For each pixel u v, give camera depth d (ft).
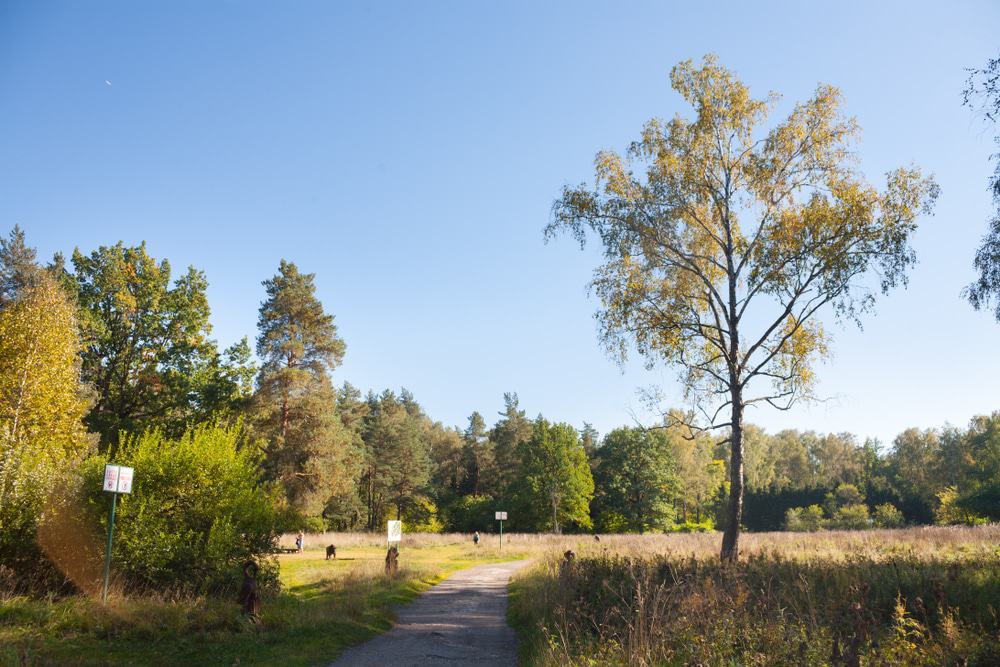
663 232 71.26
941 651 19.21
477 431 347.15
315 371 151.12
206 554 39.91
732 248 71.87
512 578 70.54
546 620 35.29
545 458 233.76
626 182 72.13
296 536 140.15
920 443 336.08
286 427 147.43
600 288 72.08
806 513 254.68
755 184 69.31
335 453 153.07
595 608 32.19
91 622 29.73
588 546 94.02
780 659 19.30
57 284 88.22
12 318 78.23
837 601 27.58
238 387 156.35
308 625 34.60
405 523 264.31
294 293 151.74
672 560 42.83
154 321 147.95
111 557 37.37
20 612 29.84
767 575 38.04
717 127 71.15
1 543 35.45
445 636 37.27
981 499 193.47
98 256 145.59
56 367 79.25
